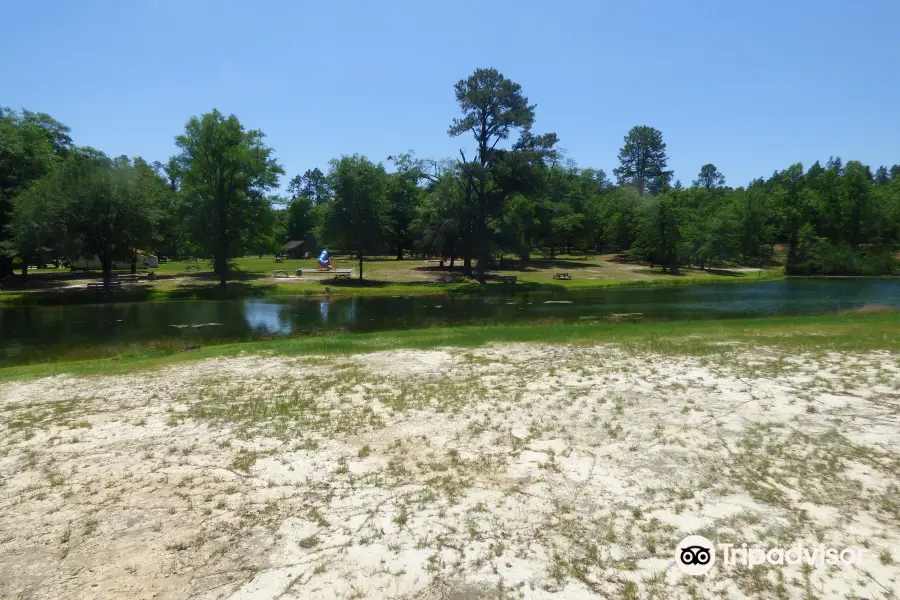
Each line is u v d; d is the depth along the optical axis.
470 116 45.56
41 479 6.08
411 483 5.76
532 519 4.95
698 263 67.12
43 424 8.21
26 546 4.67
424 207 57.72
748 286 45.81
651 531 4.68
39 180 38.34
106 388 10.67
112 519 5.11
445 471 6.05
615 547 4.46
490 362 12.13
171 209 44.91
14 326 24.53
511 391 9.36
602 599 3.83
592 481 5.70
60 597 3.96
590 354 12.66
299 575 4.18
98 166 40.31
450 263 64.06
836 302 32.97
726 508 5.04
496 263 67.44
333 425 7.71
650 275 56.28
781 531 4.62
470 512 5.10
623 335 15.91
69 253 35.72
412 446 6.83
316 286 43.47
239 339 20.41
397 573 4.18
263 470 6.18
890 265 57.97
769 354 11.89
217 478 5.98
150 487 5.79
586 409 8.16
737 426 7.21
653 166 116.50
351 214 46.72
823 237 63.06
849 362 10.76
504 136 46.34
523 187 47.16
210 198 43.19
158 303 34.44
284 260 81.19
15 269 63.44
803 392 8.72
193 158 43.59
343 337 18.39
